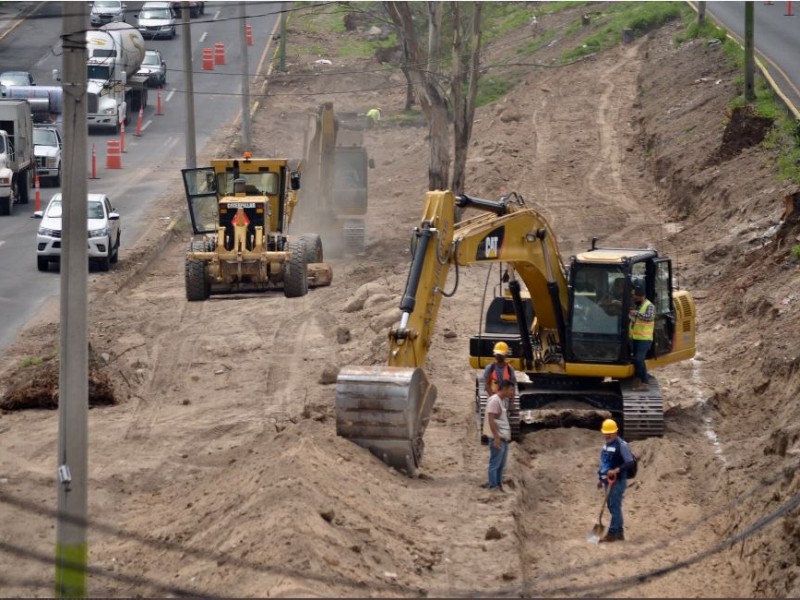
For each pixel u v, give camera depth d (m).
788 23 140.25
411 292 41.25
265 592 28.61
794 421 45.34
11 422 51.00
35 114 137.00
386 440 41.12
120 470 44.44
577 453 46.47
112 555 35.06
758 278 65.94
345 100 161.88
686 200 91.44
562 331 48.53
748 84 97.00
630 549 36.41
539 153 116.00
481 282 79.81
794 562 32.78
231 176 73.12
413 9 148.62
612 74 139.00
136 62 147.88
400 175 126.50
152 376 58.47
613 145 116.38
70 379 32.03
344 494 36.25
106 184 118.62
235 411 52.56
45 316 69.81
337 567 30.69
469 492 40.00
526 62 157.50
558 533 38.47
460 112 92.69
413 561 33.84
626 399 47.16
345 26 199.12
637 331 47.28
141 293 78.50
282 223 73.62
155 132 144.75
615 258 47.47
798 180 75.94
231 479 39.25
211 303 74.00
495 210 45.62
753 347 57.62
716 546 36.69
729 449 46.09
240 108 157.12
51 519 39.44
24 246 90.19
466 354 61.88
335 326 66.88
